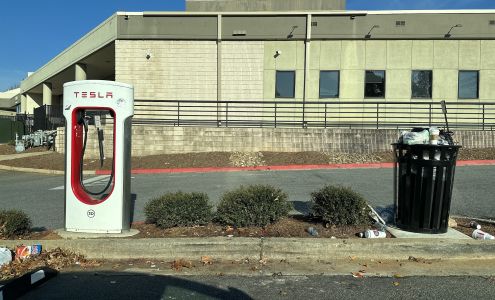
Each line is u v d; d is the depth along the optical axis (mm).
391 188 10828
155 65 21984
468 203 8875
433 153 6215
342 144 17562
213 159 16625
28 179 14922
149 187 11852
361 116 21453
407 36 21062
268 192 6840
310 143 17625
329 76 21484
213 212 7504
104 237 6375
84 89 6488
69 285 5102
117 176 6531
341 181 12133
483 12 20859
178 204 6801
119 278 5320
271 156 16953
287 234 6422
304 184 11719
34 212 8930
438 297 4672
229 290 4922
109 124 17719
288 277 5316
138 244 6031
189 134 17812
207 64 21844
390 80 21234
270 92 21703
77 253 6043
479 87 21062
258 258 5930
